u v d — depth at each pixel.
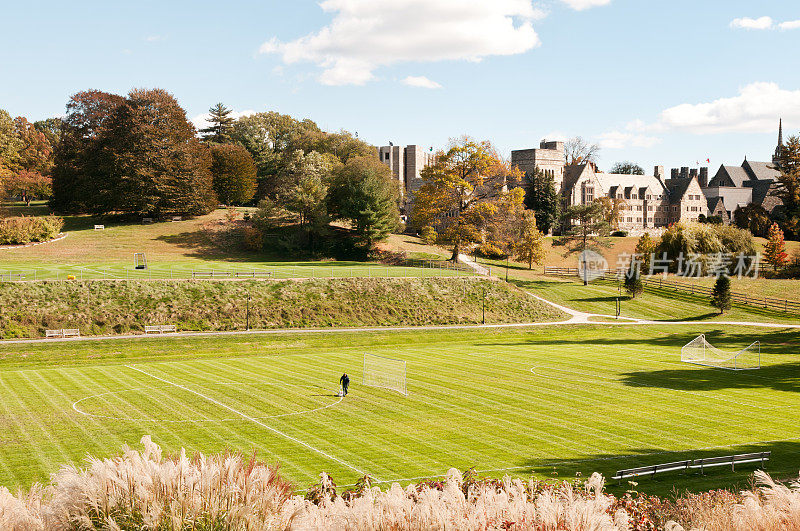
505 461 27.17
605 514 10.45
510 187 143.62
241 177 134.00
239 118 161.62
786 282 96.44
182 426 32.03
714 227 105.56
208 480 9.12
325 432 31.28
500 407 36.41
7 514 8.62
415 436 30.72
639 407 36.75
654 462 27.28
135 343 58.00
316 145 150.75
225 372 46.50
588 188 161.88
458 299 80.44
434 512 9.66
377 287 79.38
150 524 8.52
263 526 8.86
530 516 10.03
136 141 112.75
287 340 61.97
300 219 113.00
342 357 53.81
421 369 47.88
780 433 31.94
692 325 75.12
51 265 82.81
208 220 119.44
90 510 8.76
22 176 136.88
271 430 31.53
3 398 37.53
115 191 111.50
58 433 30.61
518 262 114.94
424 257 103.75
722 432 31.98
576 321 77.00
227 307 69.50
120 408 35.38
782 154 147.12
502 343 63.34
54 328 61.25
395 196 123.12
